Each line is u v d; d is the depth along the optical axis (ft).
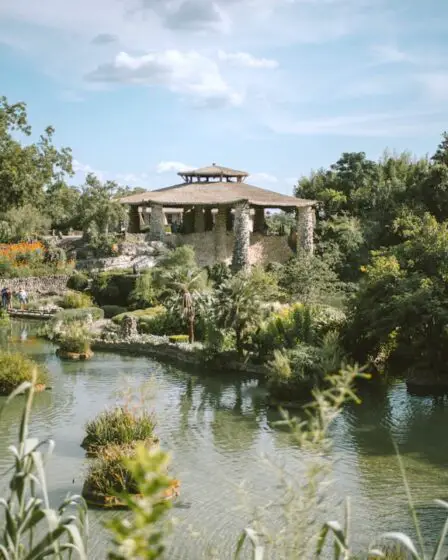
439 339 81.25
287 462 53.67
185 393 82.58
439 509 44.62
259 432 64.85
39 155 148.77
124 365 101.04
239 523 41.88
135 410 60.03
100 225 213.05
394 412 71.67
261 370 94.43
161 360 105.60
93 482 47.11
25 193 145.18
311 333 91.86
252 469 52.75
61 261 182.19
